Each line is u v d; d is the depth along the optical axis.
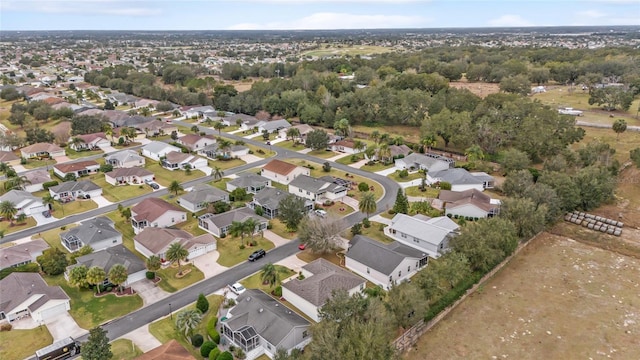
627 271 65.50
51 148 123.50
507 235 64.50
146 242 69.06
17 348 48.88
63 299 54.97
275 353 44.81
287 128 145.75
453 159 114.44
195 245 68.19
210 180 103.62
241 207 84.38
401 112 146.00
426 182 100.56
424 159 108.88
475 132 116.69
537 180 91.00
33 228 79.25
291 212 74.00
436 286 53.91
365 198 76.75
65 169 105.50
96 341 43.78
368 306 47.28
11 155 118.81
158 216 77.00
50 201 87.56
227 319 50.75
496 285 61.84
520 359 47.66
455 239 63.53
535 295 59.38
